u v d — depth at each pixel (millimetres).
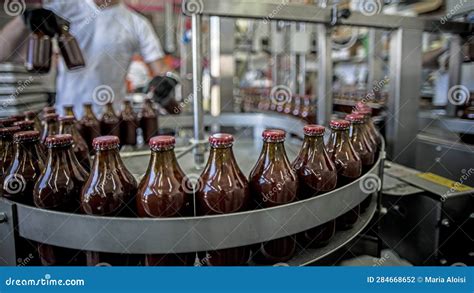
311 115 1856
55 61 2053
